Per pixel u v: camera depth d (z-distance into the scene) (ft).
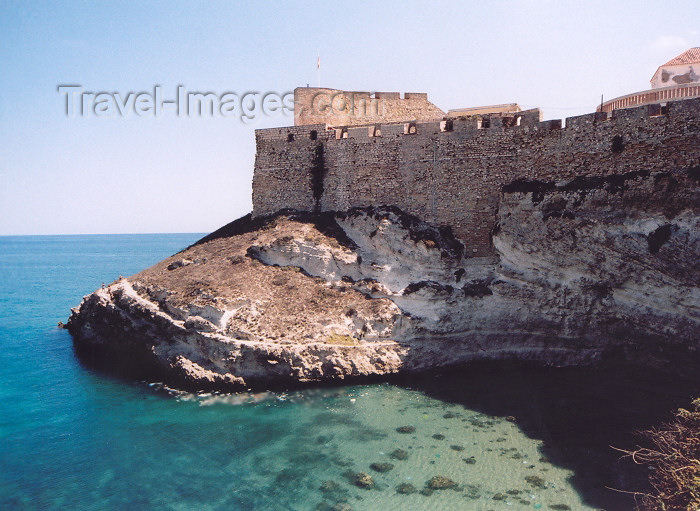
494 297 92.07
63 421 78.79
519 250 90.84
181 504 56.29
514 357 90.12
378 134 109.91
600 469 59.36
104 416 79.56
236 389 84.74
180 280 102.94
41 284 277.85
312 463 63.21
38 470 64.80
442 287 94.43
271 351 84.84
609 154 85.71
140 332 96.68
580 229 85.25
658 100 93.97
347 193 112.78
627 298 82.17
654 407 73.72
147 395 86.89
